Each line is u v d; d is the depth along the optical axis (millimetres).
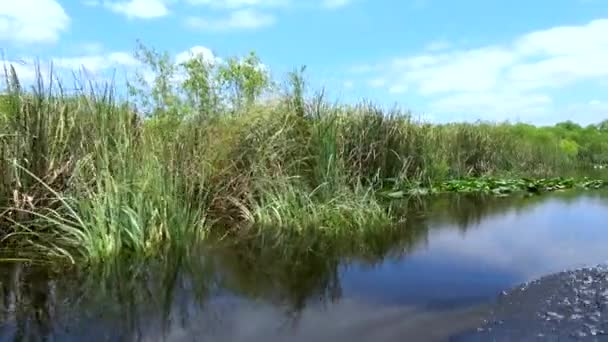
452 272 4074
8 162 4566
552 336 2674
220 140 6371
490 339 2705
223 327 2930
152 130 5953
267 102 7219
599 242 5102
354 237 5414
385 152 8742
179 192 5316
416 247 4957
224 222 5918
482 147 13297
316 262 4395
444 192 9578
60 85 5047
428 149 10219
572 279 3682
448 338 2764
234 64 9469
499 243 5105
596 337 2621
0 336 2730
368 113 8820
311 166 6828
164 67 8805
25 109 4770
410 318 3076
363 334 2844
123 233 4504
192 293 3531
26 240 4441
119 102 5375
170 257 4398
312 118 7293
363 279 3898
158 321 3002
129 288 3598
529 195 9414
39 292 3455
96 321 2980
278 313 3170
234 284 3750
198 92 8117
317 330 2893
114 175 4723
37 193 4672
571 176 15359
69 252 4309
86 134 5031
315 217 5906
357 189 6738
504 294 3480
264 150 6531
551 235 5496
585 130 31938
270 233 5488
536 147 17109
